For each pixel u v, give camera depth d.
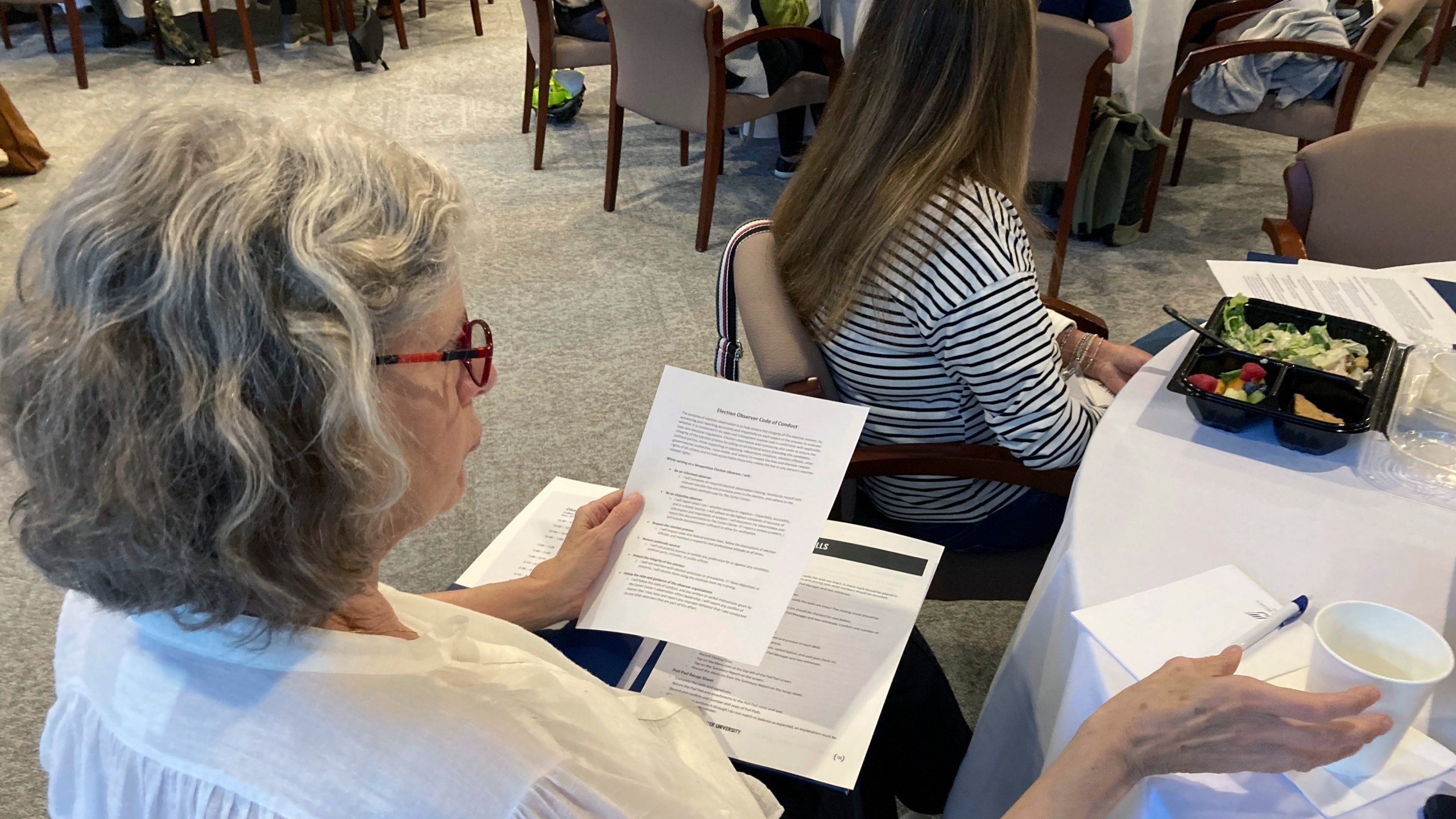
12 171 3.52
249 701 0.52
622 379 2.46
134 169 0.47
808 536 0.88
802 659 0.93
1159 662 0.80
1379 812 0.69
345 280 0.47
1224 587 0.88
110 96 4.27
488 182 3.50
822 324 1.28
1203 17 3.22
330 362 0.46
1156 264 2.95
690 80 2.87
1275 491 1.00
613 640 0.96
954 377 1.26
